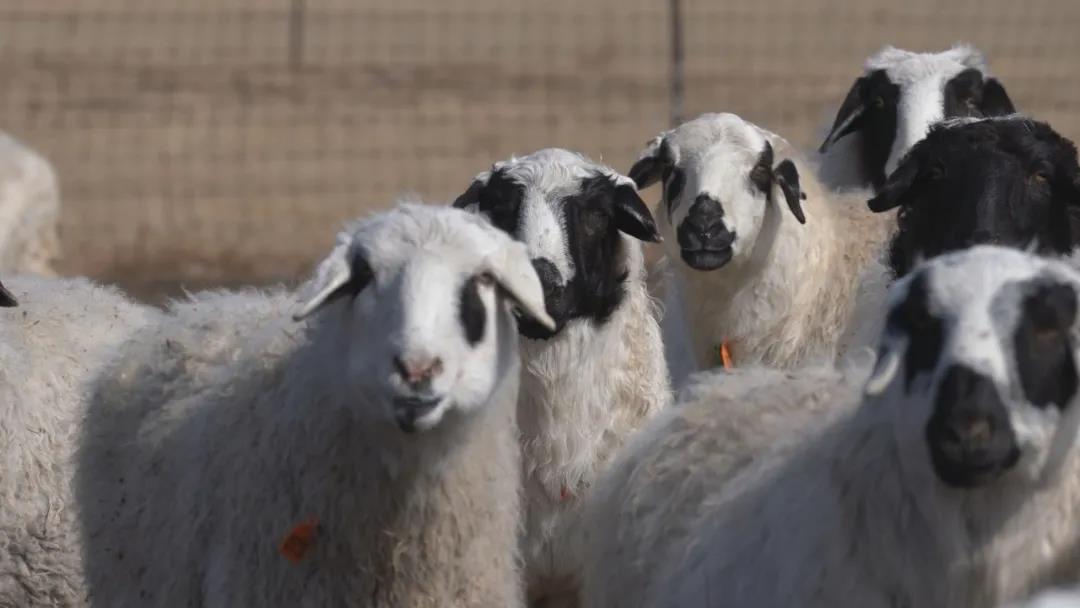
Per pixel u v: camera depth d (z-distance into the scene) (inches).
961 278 326.3
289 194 1217.4
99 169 1302.9
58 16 2078.0
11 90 1644.9
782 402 408.2
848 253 562.6
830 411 386.3
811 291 552.7
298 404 387.9
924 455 325.7
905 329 329.4
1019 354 319.0
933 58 631.8
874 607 339.3
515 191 490.0
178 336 444.5
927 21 2005.4
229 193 1220.5
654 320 521.3
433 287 358.3
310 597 388.5
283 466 390.3
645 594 405.1
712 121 551.8
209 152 1381.6
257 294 478.6
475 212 496.1
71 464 451.8
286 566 389.1
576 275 483.8
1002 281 323.9
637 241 508.1
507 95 1701.5
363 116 1567.4
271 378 402.0
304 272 967.6
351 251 369.7
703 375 444.8
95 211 1155.3
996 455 315.6
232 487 398.6
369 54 1978.3
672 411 435.8
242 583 394.3
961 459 315.3
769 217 544.7
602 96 1676.9
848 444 345.4
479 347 363.6
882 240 557.9
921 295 327.9
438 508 387.9
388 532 386.6
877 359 336.5
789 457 371.6
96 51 1905.8
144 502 425.4
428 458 381.4
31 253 919.7
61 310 487.8
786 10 2191.2
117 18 2111.2
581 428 493.0
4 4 2156.7
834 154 653.9
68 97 1620.3
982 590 335.9
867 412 343.9
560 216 484.7
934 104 610.9
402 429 358.0
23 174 914.1
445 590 395.2
